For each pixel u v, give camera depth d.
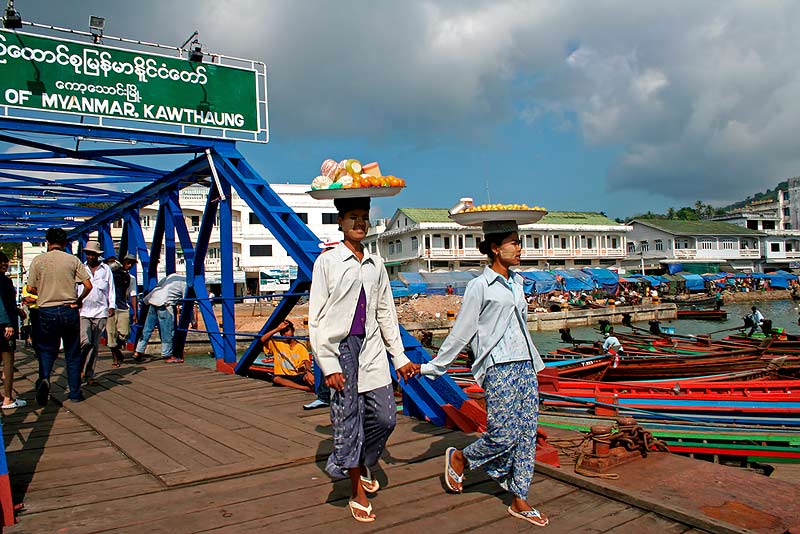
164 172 10.77
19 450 5.07
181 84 8.66
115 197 13.01
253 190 8.23
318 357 3.41
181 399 7.14
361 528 3.37
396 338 3.81
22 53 7.63
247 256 43.22
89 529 3.35
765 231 61.28
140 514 3.56
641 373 12.90
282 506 3.69
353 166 4.39
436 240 46.12
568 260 51.88
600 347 15.95
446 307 35.22
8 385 6.84
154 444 5.07
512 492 3.57
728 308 44.97
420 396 6.00
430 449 4.87
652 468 4.43
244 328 29.03
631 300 42.88
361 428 3.51
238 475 4.28
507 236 3.64
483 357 3.58
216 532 3.30
